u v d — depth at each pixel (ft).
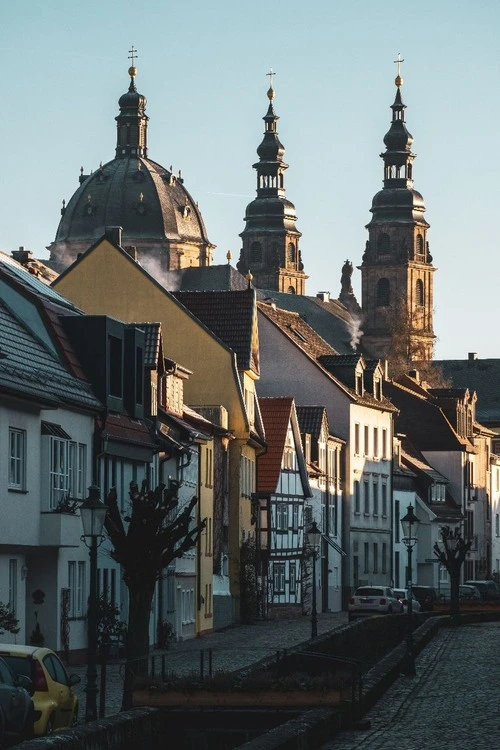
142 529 177.58
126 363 269.44
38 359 235.20
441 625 354.13
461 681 200.44
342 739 136.56
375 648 274.77
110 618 219.61
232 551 383.65
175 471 302.45
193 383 376.68
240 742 140.15
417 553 621.31
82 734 106.22
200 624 330.75
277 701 145.38
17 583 220.02
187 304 402.31
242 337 396.16
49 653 137.69
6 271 265.13
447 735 138.41
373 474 562.25
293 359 539.70
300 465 462.19
